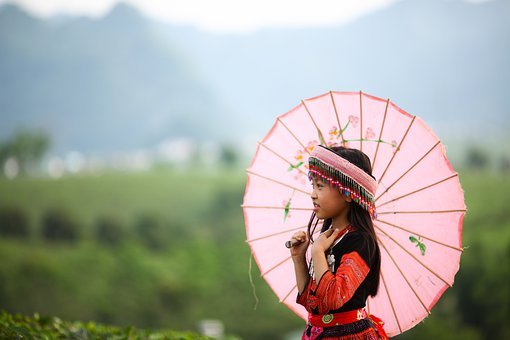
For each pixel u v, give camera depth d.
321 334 6.01
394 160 6.82
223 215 171.12
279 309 100.56
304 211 7.21
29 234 135.88
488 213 117.44
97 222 148.88
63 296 100.06
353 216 6.14
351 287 5.70
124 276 110.12
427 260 6.76
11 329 8.25
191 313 100.38
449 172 6.61
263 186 7.38
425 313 6.84
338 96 7.01
